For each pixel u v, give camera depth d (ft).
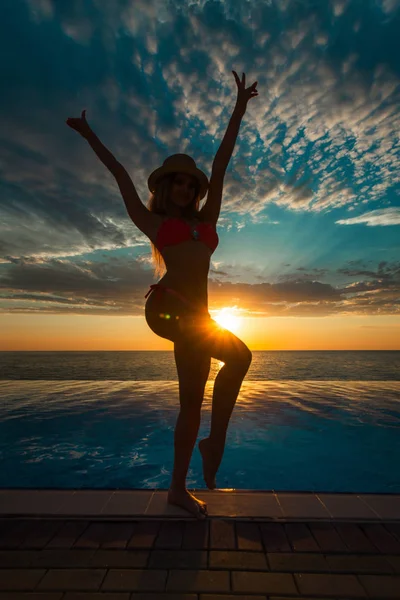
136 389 31.81
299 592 4.11
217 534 5.47
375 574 4.46
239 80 7.32
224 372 6.19
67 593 4.09
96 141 6.98
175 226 6.38
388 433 16.72
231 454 14.02
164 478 11.72
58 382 38.58
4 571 4.52
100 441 15.70
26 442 15.58
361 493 6.97
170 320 6.13
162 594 4.07
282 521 5.85
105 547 5.10
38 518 5.95
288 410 21.67
